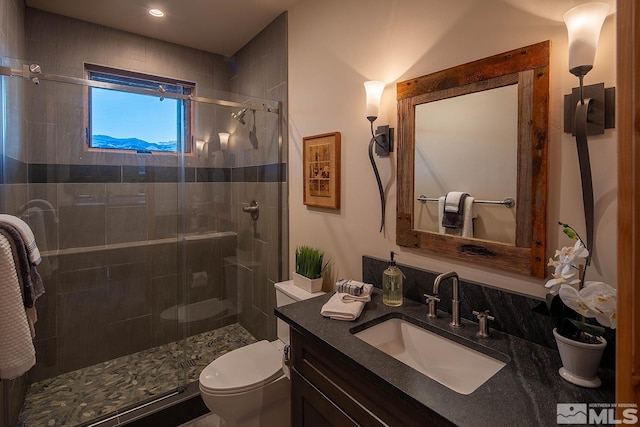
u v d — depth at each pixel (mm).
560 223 999
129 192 2545
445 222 1394
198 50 2975
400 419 923
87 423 1838
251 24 2535
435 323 1288
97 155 2408
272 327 2600
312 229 2168
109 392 2105
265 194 2623
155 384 2188
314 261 1984
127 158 2525
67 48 2400
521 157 1152
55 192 2262
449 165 1374
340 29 1894
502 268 1214
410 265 1553
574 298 884
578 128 990
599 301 847
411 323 1347
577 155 1036
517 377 941
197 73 2977
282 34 2373
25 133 2078
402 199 1554
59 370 2281
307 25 2146
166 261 2699
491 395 864
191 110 2756
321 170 2027
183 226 2777
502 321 1214
